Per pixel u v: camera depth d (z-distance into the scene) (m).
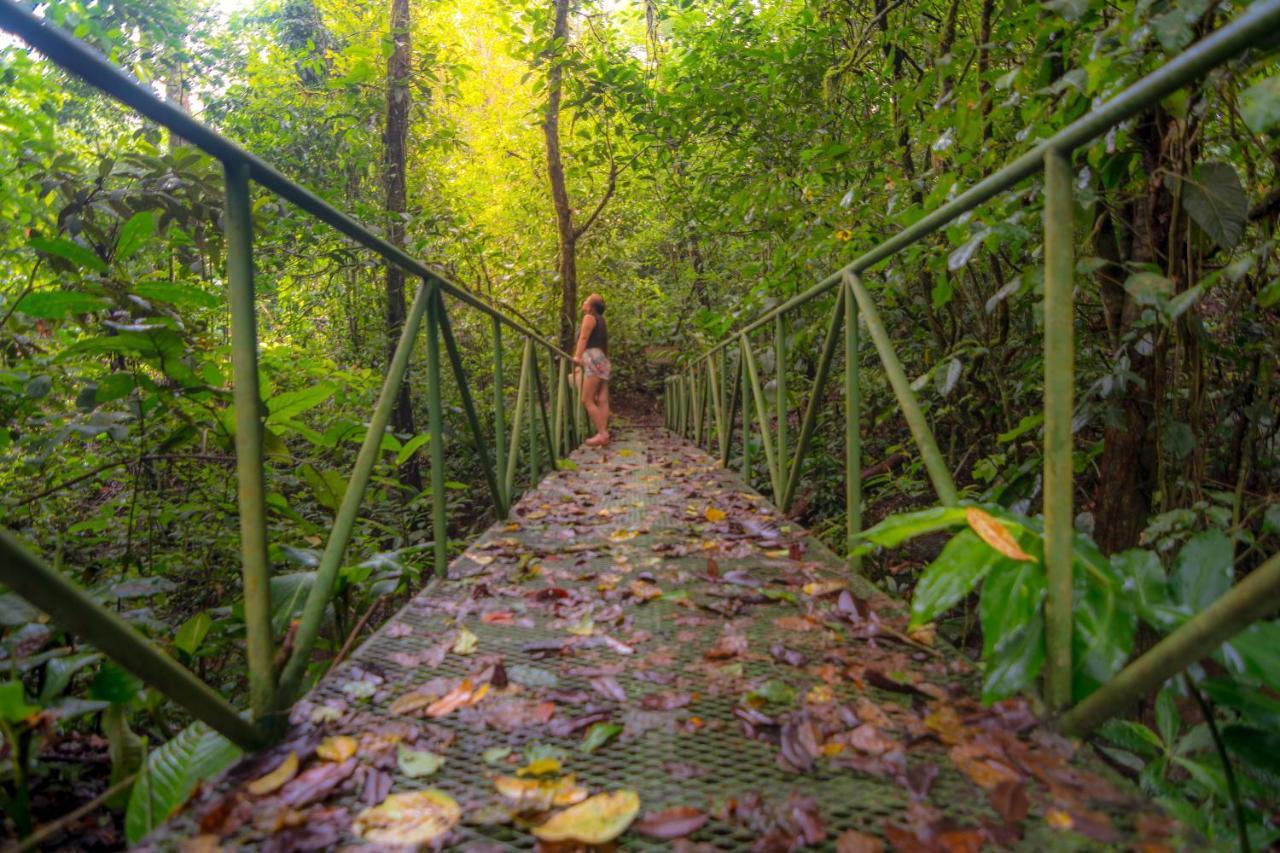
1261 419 2.07
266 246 5.91
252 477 1.24
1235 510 1.93
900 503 4.68
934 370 2.75
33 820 1.50
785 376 3.47
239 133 7.30
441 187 9.59
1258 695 1.01
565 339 10.62
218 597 3.29
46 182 3.21
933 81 2.91
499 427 3.48
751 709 1.29
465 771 1.12
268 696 1.22
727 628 1.72
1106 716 1.06
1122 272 2.23
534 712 1.30
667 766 1.12
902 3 3.59
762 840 0.93
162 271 4.47
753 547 2.55
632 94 7.11
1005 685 1.12
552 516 3.28
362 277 7.64
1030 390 2.87
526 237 12.65
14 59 3.64
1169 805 1.28
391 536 4.86
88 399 2.28
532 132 12.59
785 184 4.50
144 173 3.34
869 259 2.03
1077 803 0.98
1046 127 2.22
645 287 14.12
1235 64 1.54
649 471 5.11
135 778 1.09
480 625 1.79
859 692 1.36
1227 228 1.61
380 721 1.28
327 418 4.80
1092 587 1.17
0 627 1.64
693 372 7.89
